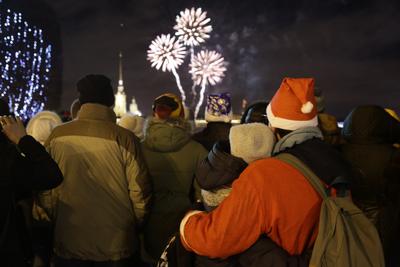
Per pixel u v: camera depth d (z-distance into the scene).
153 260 3.14
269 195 1.61
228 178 1.82
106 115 2.74
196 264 1.84
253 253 1.65
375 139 2.65
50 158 2.20
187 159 3.12
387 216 2.43
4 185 2.03
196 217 1.75
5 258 2.05
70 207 2.64
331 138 3.23
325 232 1.59
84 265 2.67
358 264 1.56
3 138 2.12
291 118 1.80
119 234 2.70
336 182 1.65
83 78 2.80
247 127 1.85
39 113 3.80
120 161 2.68
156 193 3.12
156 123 3.19
